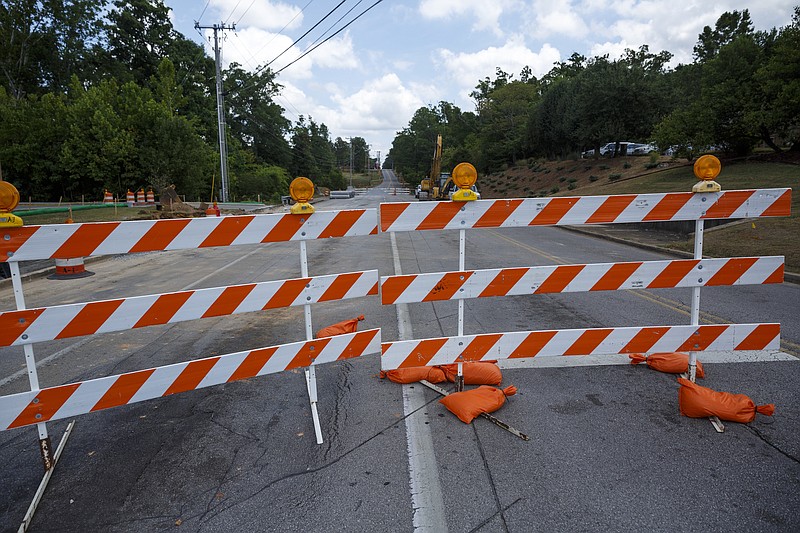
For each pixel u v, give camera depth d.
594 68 42.12
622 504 2.77
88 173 31.97
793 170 20.34
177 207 23.47
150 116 33.66
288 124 81.62
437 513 2.71
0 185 2.91
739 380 4.39
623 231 18.81
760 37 23.45
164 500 2.87
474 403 3.79
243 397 4.24
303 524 2.64
